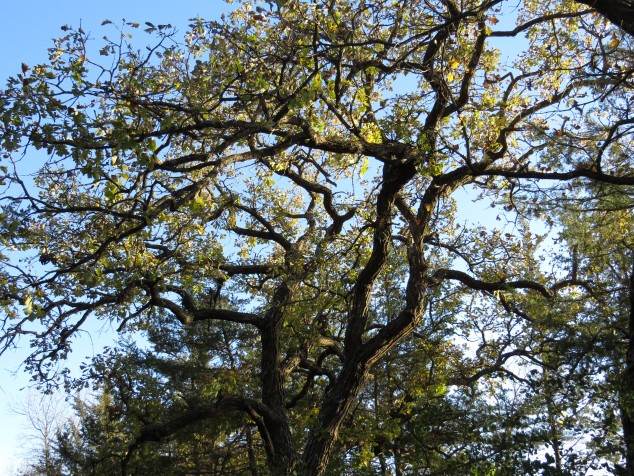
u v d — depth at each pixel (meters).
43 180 11.77
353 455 14.10
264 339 15.10
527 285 15.88
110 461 18.16
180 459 19.38
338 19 11.77
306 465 12.34
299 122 11.81
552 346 13.81
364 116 13.12
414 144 12.20
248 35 11.23
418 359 17.69
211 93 11.10
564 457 9.27
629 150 12.05
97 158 9.77
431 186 13.88
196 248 14.23
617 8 9.78
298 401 18.55
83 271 10.62
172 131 10.52
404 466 14.09
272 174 14.89
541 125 12.27
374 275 13.71
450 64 12.30
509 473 9.43
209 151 11.24
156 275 13.13
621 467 9.05
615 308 15.20
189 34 11.10
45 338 12.02
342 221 16.20
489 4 10.61
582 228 15.05
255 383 20.28
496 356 17.30
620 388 9.87
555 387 10.50
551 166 12.01
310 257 14.61
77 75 9.90
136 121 10.57
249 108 11.80
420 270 13.61
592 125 11.44
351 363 13.09
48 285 10.68
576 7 13.17
